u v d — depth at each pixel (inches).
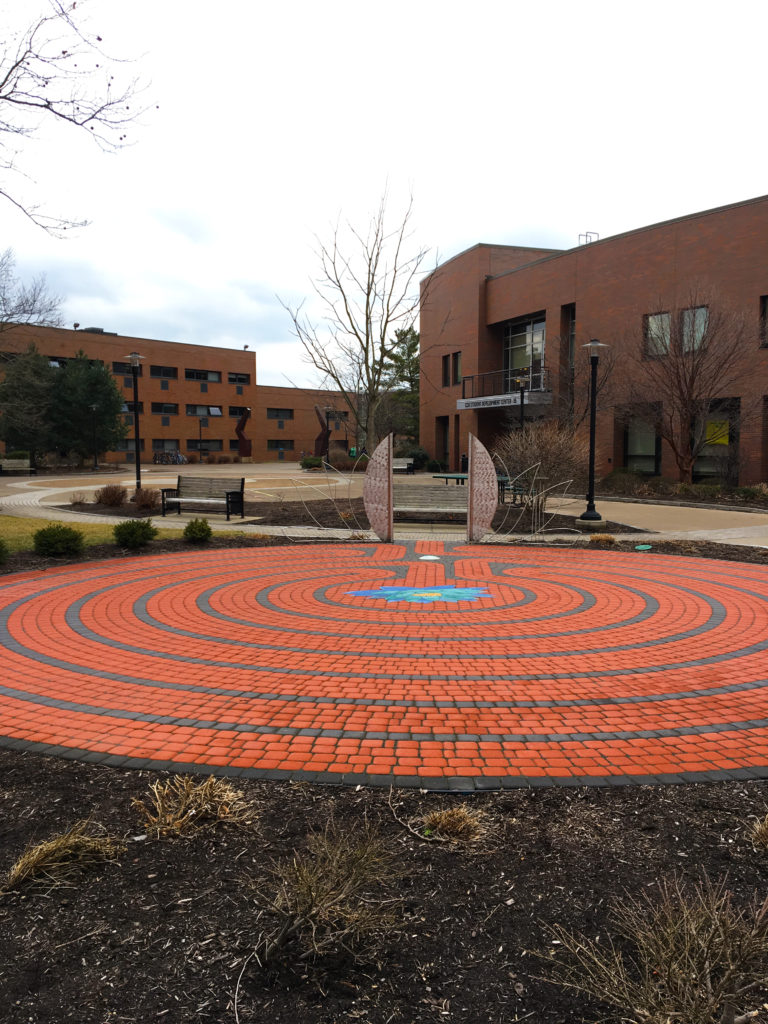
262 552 508.4
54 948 104.7
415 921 110.7
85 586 382.9
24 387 1489.9
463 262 1695.4
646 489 1064.2
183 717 199.8
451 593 366.3
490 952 104.0
